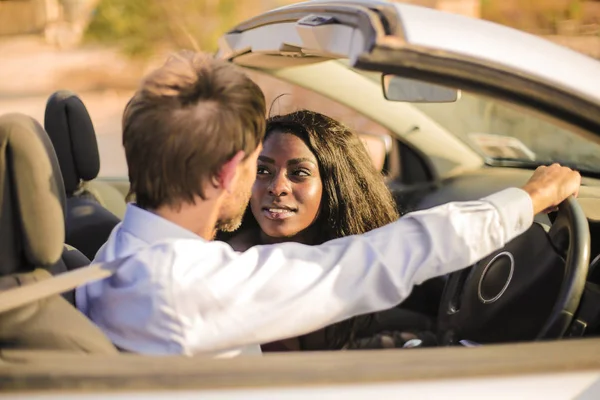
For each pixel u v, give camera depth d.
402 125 5.71
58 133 4.13
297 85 4.91
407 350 2.39
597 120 2.62
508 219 2.87
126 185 5.48
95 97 17.17
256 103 2.72
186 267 2.64
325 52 2.93
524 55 2.60
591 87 2.61
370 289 2.71
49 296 2.66
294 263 2.69
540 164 5.76
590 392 2.30
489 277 3.57
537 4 19.03
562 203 3.25
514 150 5.96
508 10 18.88
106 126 15.48
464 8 17.34
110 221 4.29
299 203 3.62
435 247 2.76
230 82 2.66
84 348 2.59
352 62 2.53
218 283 2.62
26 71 18.34
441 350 2.39
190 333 2.61
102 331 2.76
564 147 5.76
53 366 2.26
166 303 2.60
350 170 3.71
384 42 2.46
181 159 2.63
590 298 3.05
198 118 2.61
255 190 3.65
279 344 3.60
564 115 2.63
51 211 2.76
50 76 17.98
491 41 2.59
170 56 2.77
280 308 2.63
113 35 18.36
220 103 2.63
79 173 4.23
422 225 2.80
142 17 17.64
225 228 2.92
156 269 2.63
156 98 2.63
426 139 5.82
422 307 4.11
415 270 2.75
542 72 2.59
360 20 2.63
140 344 2.68
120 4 18.12
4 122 2.73
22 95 17.44
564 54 2.67
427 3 16.69
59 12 19.86
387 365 2.29
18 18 20.59
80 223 4.19
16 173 2.71
